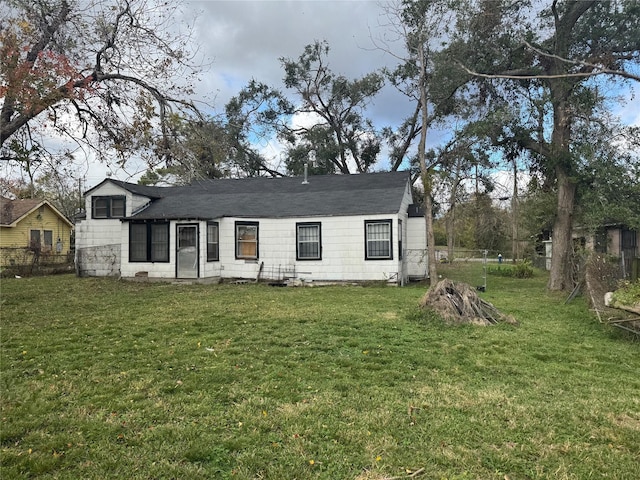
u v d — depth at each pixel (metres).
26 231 25.84
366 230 15.66
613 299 7.38
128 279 16.42
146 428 3.70
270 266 16.52
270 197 18.30
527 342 6.70
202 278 15.73
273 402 4.25
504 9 12.56
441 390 4.61
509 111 14.12
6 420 3.84
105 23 9.33
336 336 7.02
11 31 8.23
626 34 12.64
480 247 39.03
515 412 4.04
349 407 4.14
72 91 8.58
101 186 18.09
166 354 5.96
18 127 8.91
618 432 3.65
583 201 13.73
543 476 2.98
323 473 3.02
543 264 26.42
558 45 13.19
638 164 12.61
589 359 5.83
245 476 2.97
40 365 5.48
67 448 3.36
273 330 7.48
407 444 3.43
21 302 11.01
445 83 14.16
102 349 6.25
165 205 18.39
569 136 13.98
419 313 8.40
